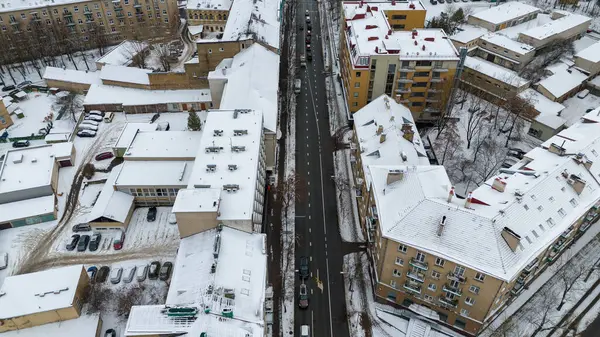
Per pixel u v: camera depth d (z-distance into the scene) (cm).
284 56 16462
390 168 8306
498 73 13612
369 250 9181
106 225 9731
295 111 13625
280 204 10606
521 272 7381
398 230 7319
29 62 15875
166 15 17475
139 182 10100
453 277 7131
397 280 7925
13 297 7700
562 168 8200
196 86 13938
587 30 17138
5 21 15175
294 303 8562
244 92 11531
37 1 15562
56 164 11181
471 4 19525
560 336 7912
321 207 10531
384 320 8188
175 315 6300
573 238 9288
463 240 6994
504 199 7494
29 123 12950
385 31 13175
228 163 9075
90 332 7644
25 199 10269
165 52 16025
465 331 7888
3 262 9106
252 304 6838
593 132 9412
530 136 12362
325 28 18550
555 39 15350
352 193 10875
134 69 14175
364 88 12450
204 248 7569
